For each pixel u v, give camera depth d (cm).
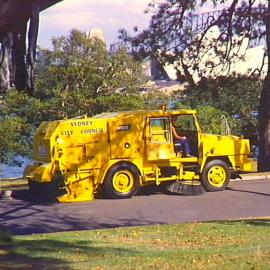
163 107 1853
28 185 1945
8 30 522
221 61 2727
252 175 2211
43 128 1830
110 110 2989
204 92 2798
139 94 3175
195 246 966
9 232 1151
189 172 1858
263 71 2769
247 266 777
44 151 1803
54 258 859
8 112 3042
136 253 896
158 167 1834
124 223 1358
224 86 2795
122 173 1797
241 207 1565
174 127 1855
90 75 3092
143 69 3234
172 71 2842
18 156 3250
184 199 1741
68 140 1764
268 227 1156
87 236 1089
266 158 2598
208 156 1878
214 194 1827
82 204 1702
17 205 1703
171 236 1072
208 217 1420
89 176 1773
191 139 1877
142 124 1817
